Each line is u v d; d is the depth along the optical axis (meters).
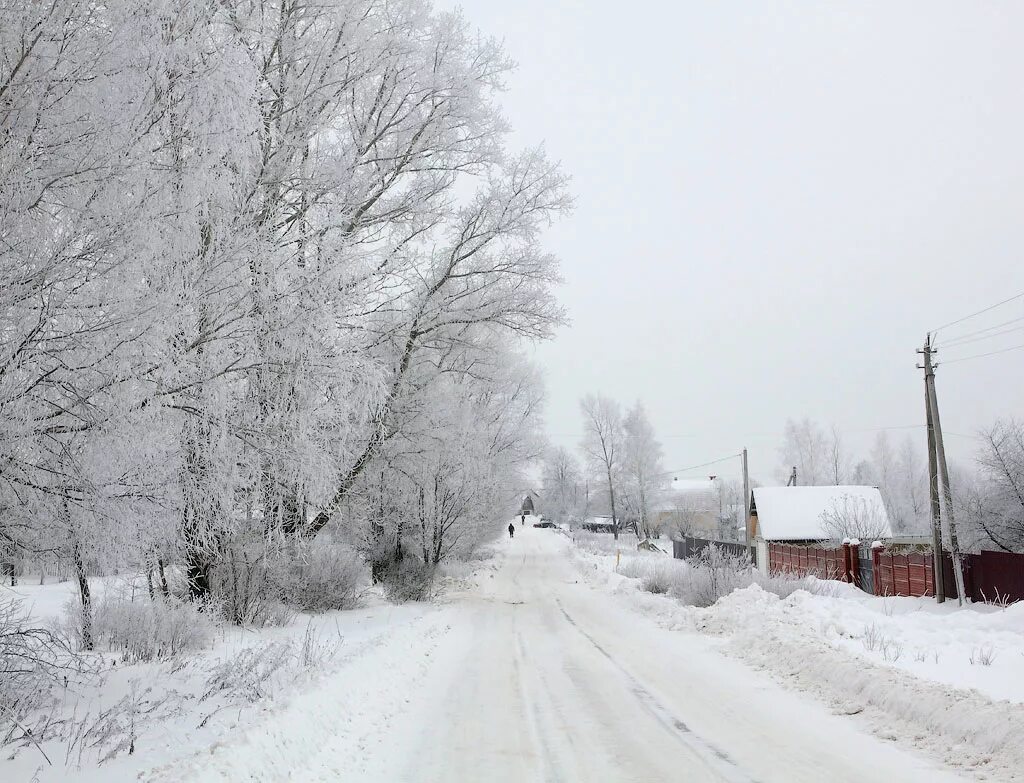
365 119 18.05
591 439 81.75
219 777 5.09
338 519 20.67
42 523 6.44
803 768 6.43
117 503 6.61
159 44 6.95
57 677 7.59
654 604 20.75
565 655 13.13
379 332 18.61
